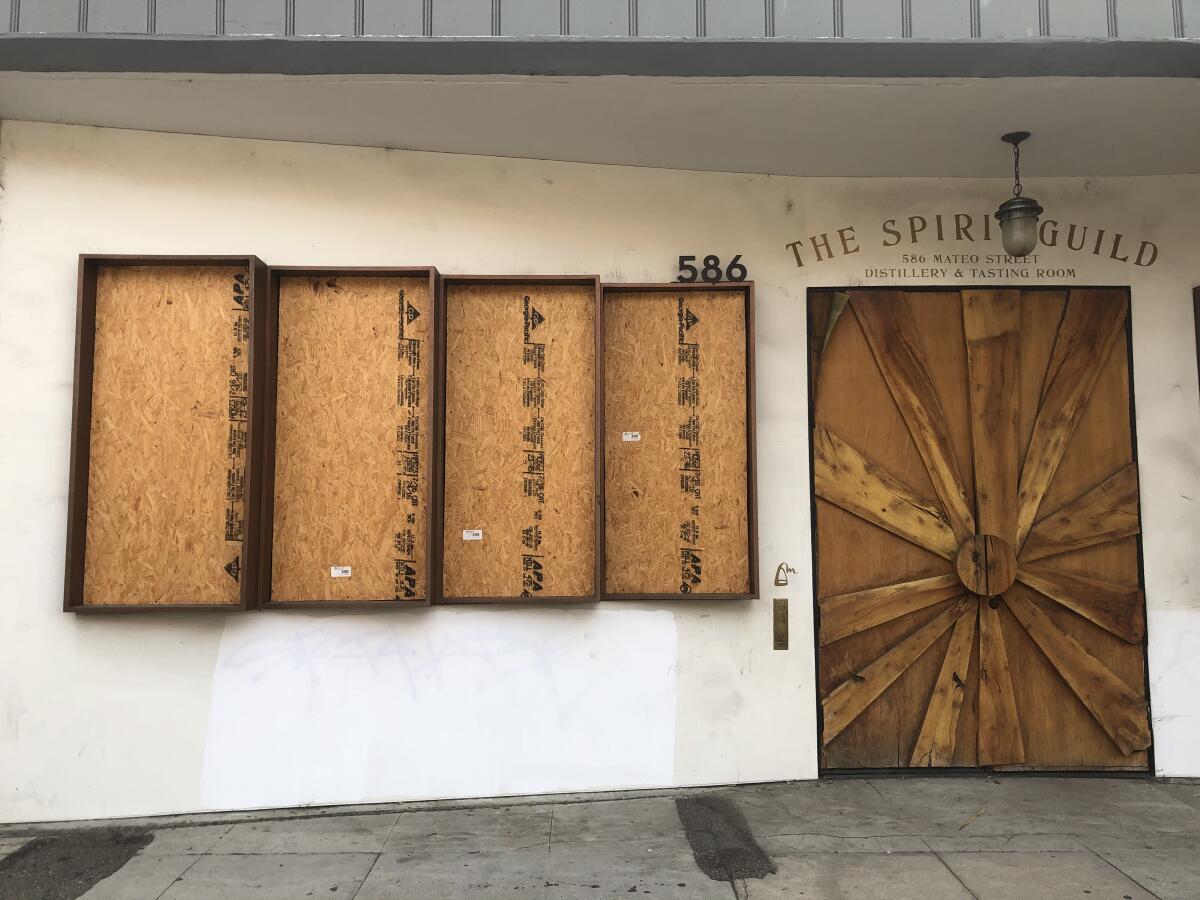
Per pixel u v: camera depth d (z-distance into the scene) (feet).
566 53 13.66
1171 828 14.49
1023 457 17.35
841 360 17.44
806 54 13.61
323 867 13.20
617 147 16.28
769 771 16.55
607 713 16.20
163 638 15.38
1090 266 17.48
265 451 15.62
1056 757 17.07
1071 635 17.17
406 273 16.15
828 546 17.17
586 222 16.89
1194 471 17.25
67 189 15.64
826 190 17.47
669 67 13.69
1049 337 17.29
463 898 12.17
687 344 16.88
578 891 12.34
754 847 13.76
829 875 12.77
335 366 16.11
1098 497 17.22
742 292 16.94
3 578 15.11
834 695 16.94
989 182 17.38
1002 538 17.11
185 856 13.67
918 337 17.46
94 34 13.56
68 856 13.71
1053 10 13.64
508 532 16.35
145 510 15.46
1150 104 14.56
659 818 14.96
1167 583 17.13
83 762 15.11
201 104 14.82
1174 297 17.46
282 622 15.66
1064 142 16.05
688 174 17.21
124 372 15.57
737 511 16.67
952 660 17.12
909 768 17.02
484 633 16.05
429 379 15.80
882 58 13.60
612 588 16.52
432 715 15.85
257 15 13.71
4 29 13.60
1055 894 12.15
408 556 15.99
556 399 16.56
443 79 13.88
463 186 16.62
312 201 16.25
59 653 15.17
